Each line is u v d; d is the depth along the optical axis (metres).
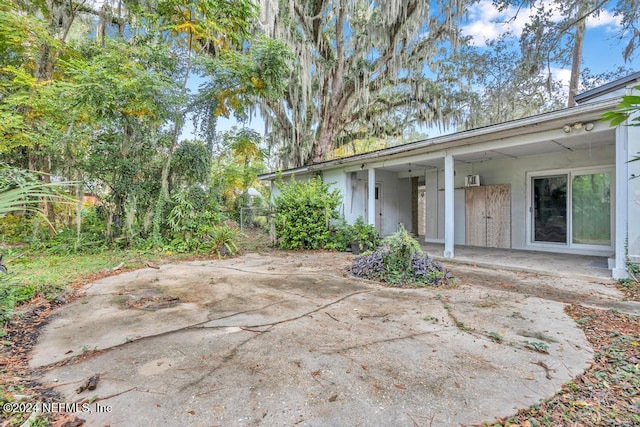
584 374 2.09
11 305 3.34
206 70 8.73
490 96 12.62
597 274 4.98
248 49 10.23
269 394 1.90
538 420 1.64
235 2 8.60
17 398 1.86
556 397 1.84
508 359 2.31
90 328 3.06
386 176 11.23
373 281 4.84
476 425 1.61
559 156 7.27
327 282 4.88
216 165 15.91
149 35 8.36
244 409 1.75
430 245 8.98
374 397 1.85
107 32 10.32
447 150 7.04
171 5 8.09
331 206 9.13
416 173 10.89
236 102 9.70
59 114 8.38
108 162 8.22
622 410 1.71
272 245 9.45
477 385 1.97
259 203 17.02
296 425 1.62
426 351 2.45
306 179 11.75
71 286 4.67
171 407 1.78
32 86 8.18
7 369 2.25
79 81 7.42
